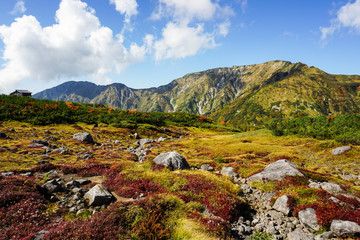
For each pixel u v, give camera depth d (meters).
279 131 62.31
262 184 18.20
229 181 18.56
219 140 64.25
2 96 66.88
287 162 20.66
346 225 9.20
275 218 12.13
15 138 35.91
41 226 8.23
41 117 56.94
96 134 57.31
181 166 23.39
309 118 62.66
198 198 13.26
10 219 8.24
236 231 10.13
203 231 8.95
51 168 18.42
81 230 7.35
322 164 28.94
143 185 14.88
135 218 8.66
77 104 108.06
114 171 18.50
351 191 14.55
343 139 38.06
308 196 13.30
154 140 63.53
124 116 85.88
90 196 11.58
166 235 8.35
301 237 9.57
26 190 10.86
